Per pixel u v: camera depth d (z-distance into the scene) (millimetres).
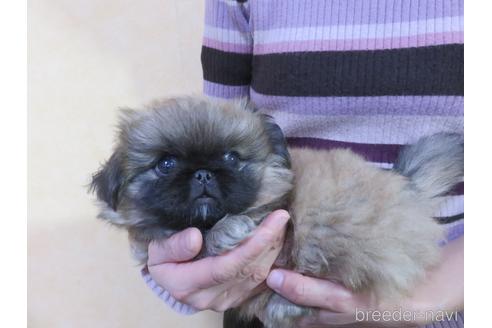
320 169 481
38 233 733
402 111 481
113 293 775
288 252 471
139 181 466
